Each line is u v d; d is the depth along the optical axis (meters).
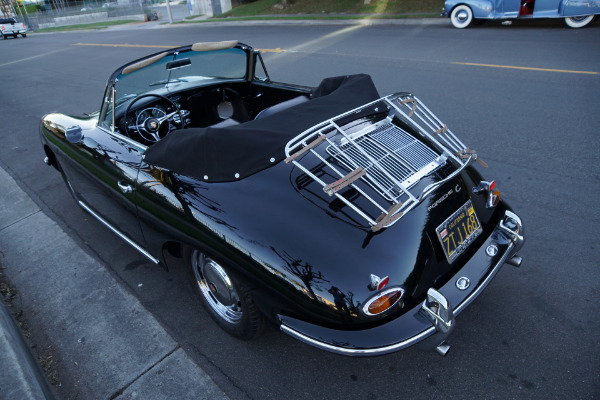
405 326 2.05
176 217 2.58
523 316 2.77
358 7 17.89
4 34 34.84
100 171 3.28
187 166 2.58
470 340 2.64
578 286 2.95
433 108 6.31
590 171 4.26
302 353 2.69
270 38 14.73
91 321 3.12
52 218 4.56
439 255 2.28
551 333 2.63
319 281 2.03
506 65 8.10
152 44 17.44
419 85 7.46
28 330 3.11
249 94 4.38
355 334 2.03
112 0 41.38
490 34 10.96
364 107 2.62
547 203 3.85
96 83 11.17
